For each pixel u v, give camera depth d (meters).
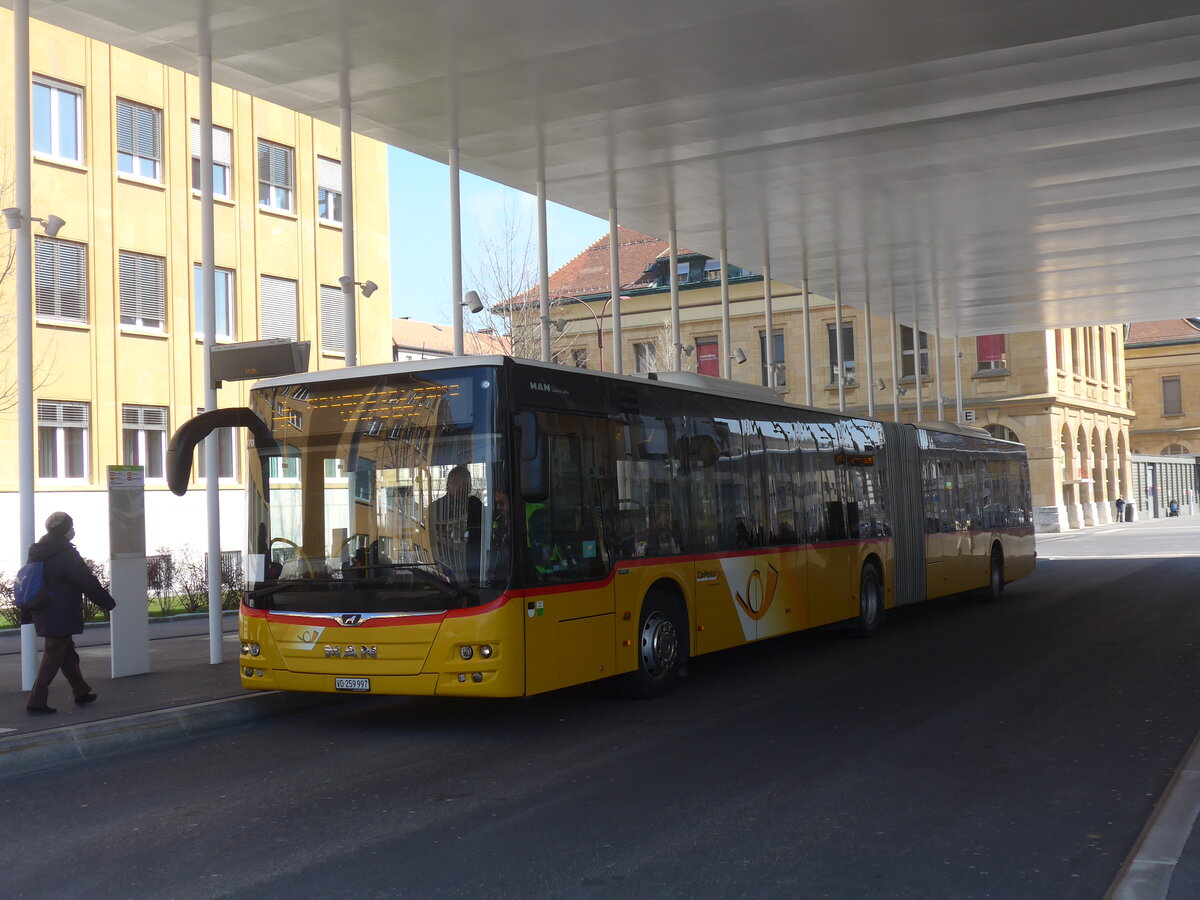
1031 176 23.27
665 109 18.81
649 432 12.26
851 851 6.50
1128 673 12.93
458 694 9.98
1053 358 56.62
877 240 28.52
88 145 30.86
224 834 7.22
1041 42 16.48
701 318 59.38
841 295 35.62
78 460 30.52
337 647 10.38
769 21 15.45
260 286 35.62
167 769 9.34
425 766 9.16
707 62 16.81
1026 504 26.44
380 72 16.72
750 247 29.08
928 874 6.05
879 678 13.13
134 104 32.31
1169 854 6.16
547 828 7.13
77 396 30.42
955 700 11.44
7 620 20.86
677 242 28.52
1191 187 24.44
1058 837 6.71
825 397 58.19
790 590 15.09
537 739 10.18
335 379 10.77
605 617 11.20
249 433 11.06
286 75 16.78
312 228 37.50
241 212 35.12
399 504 10.36
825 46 16.38
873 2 14.87
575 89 17.77
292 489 10.80
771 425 15.03
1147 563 33.03
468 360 10.36
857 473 17.64
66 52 30.48
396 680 10.15
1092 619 18.92
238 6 14.31
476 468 10.17
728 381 14.49
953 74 17.70
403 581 10.20
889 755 8.98
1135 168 22.94
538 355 41.34
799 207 25.28
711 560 13.18
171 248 32.94
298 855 6.68
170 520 32.22
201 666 14.08
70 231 30.34
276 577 10.76
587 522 11.09
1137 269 32.69
